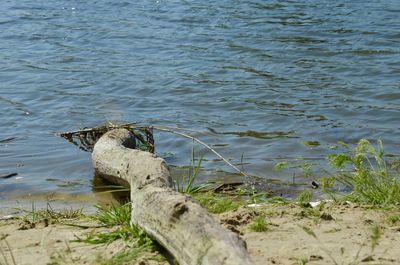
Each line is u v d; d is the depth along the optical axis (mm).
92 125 12578
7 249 6395
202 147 11109
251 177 9695
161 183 7156
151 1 24609
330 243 6203
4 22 22000
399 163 9883
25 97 14414
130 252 5922
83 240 6414
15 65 17109
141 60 17344
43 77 15977
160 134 11820
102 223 7156
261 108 13359
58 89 14977
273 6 23219
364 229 6629
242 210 7238
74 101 14117
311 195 8789
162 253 5973
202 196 8211
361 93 14188
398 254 5887
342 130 11938
